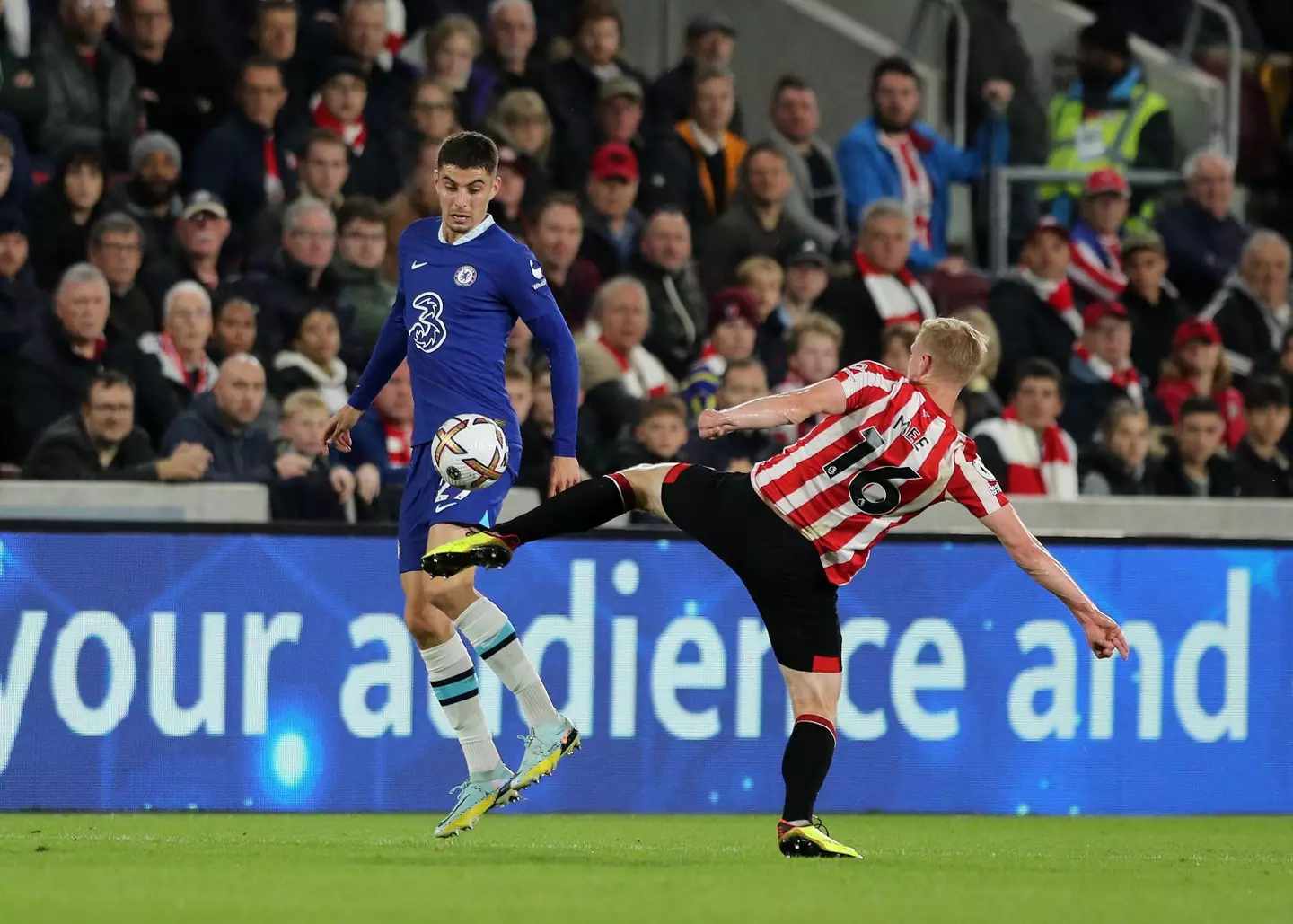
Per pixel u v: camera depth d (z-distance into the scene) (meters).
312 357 32.47
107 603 23.27
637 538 24.83
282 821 22.44
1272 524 32.06
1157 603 26.08
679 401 31.67
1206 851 20.22
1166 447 36.19
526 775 18.12
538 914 12.09
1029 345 37.59
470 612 17.88
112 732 23.25
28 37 34.91
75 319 30.94
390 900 12.91
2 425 30.92
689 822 23.52
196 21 36.06
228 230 34.06
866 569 25.39
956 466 16.52
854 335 37.25
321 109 36.16
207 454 29.50
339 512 29.70
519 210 36.44
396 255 35.16
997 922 12.05
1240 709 26.34
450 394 17.64
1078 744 25.84
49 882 14.05
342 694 23.95
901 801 25.36
